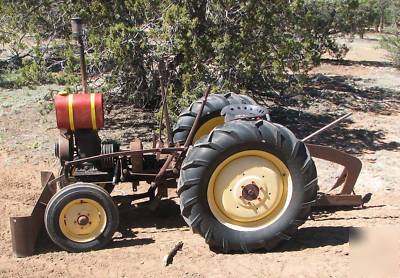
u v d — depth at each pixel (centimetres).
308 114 1088
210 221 515
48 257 525
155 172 588
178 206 653
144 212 637
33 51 1077
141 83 965
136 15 903
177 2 879
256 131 505
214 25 884
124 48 849
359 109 1149
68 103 546
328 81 1455
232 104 625
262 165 516
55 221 523
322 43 1387
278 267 496
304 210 520
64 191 525
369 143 907
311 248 536
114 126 973
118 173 578
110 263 509
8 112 1052
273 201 522
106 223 535
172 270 494
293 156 511
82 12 902
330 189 675
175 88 875
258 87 1016
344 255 520
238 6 886
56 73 1015
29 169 779
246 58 862
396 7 2402
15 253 529
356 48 2131
